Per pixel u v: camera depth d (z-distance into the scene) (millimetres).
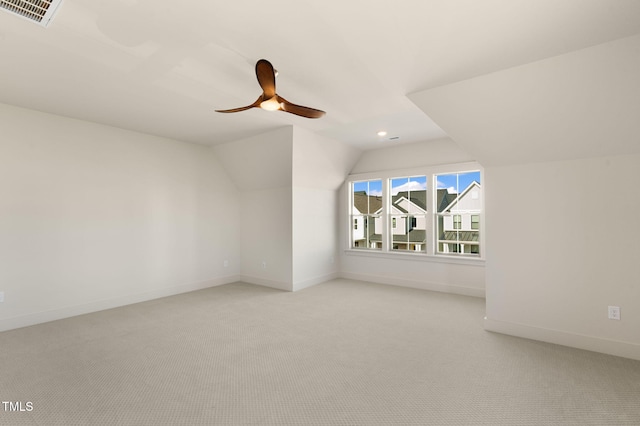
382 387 2293
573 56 2312
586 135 2752
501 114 2893
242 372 2514
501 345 3018
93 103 3486
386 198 5727
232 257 5895
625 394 2186
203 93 3215
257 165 5289
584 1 1786
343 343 3074
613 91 2373
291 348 2961
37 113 3715
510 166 3301
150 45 2336
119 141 4422
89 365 2625
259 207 5676
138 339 3172
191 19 2023
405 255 5449
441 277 5113
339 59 2518
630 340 2740
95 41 2277
